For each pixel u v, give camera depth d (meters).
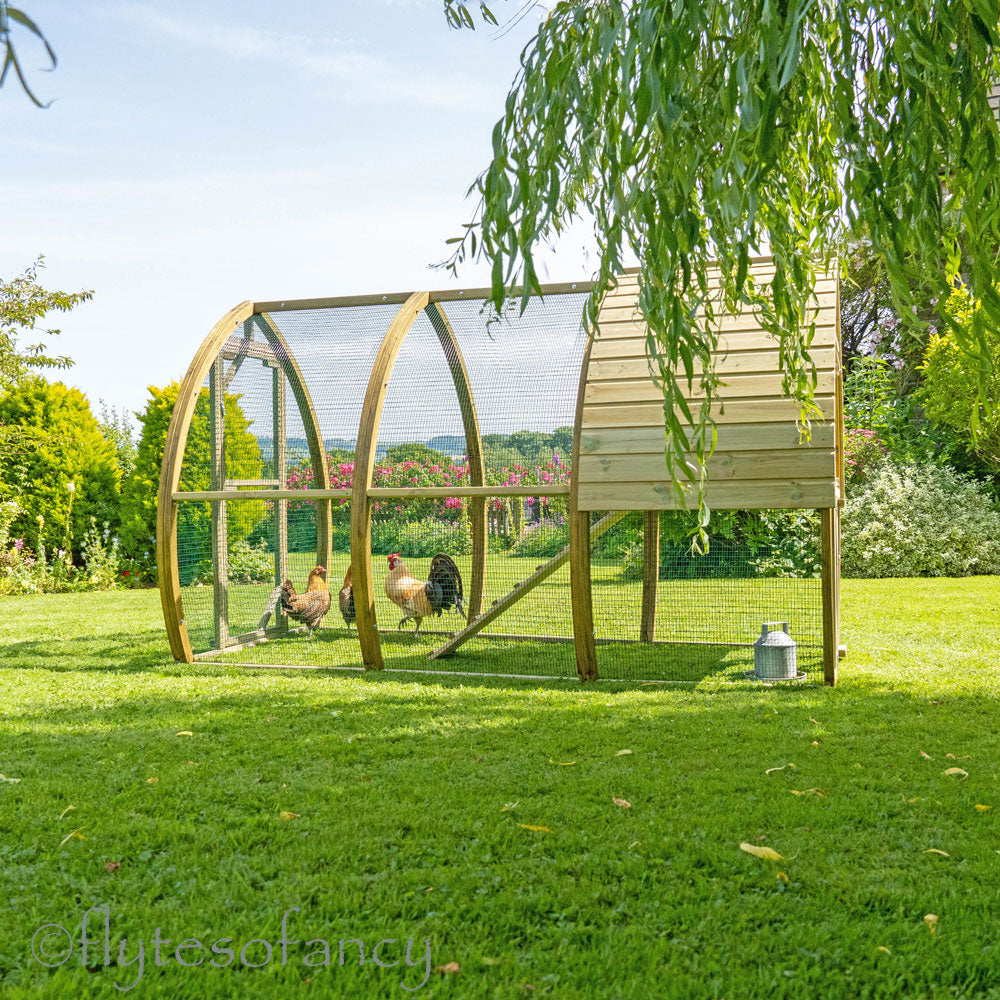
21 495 14.43
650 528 7.70
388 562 7.80
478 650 7.57
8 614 10.52
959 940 2.52
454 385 7.28
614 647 7.60
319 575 8.31
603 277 2.93
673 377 3.02
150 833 3.35
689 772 4.02
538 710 5.27
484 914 2.69
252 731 4.86
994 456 14.13
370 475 6.61
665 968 2.39
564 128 2.91
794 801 3.60
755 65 2.66
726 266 3.20
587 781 3.90
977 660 6.68
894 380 17.41
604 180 2.87
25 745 4.62
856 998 2.29
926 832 3.29
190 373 7.10
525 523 6.89
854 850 3.14
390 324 7.16
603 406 6.14
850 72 2.78
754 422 5.74
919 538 12.99
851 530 13.35
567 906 2.76
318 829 3.38
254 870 3.04
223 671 6.79
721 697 5.59
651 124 2.78
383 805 3.62
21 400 14.73
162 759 4.34
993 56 2.84
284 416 8.20
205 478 8.17
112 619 9.93
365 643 6.68
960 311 3.24
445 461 7.34
